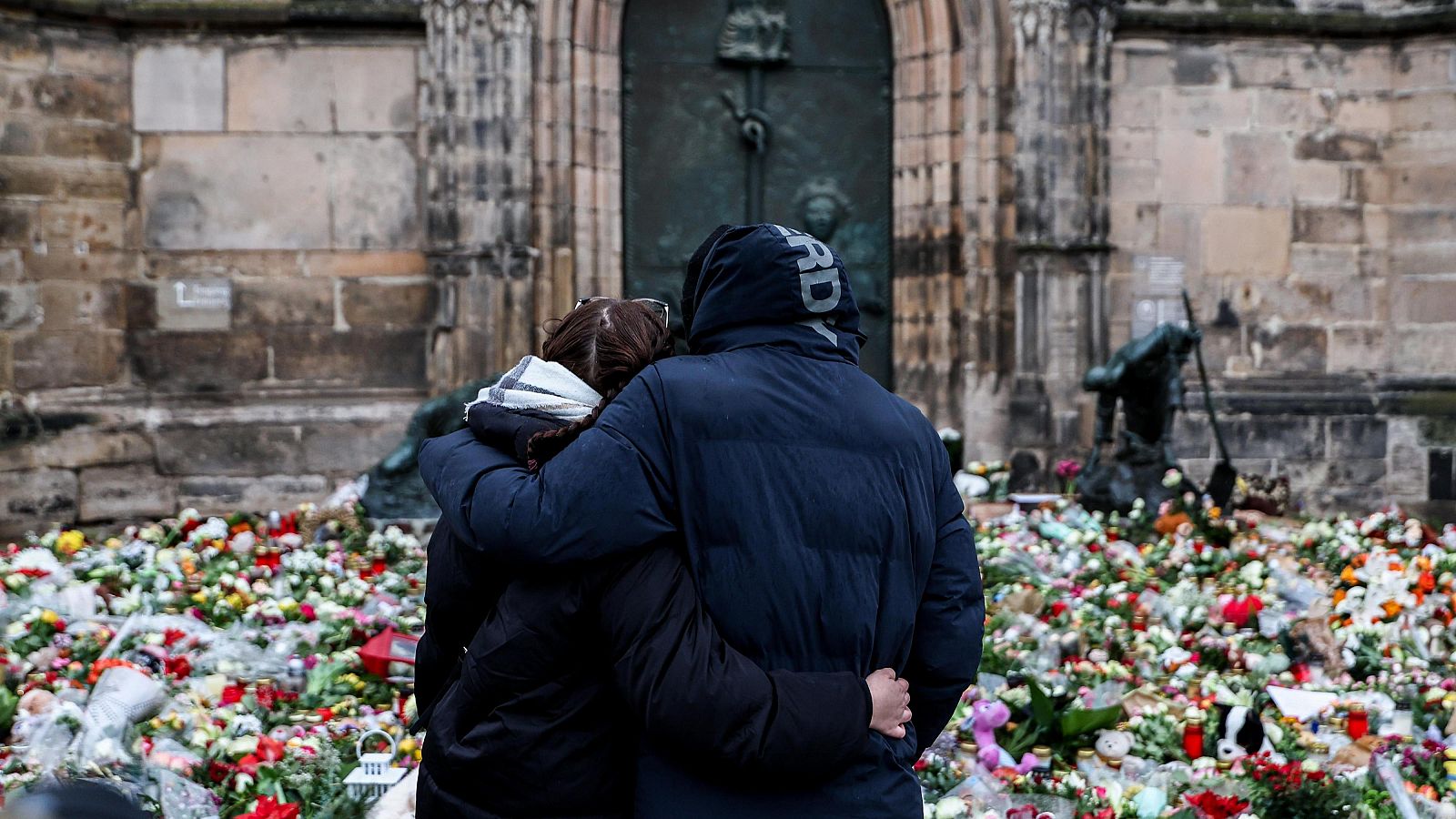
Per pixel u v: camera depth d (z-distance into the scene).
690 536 2.77
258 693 6.05
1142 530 10.59
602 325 3.11
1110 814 4.89
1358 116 14.13
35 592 7.29
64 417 12.20
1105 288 13.46
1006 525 10.60
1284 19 13.85
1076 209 13.38
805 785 2.73
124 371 12.84
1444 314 13.95
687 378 2.82
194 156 12.95
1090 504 11.21
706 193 14.02
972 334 13.59
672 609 2.72
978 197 13.58
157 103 12.89
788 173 14.09
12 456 11.81
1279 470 13.95
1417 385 14.00
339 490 11.42
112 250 12.74
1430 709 6.50
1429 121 13.96
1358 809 4.95
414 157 13.13
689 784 2.72
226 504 12.87
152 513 12.70
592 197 13.51
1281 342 14.09
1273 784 5.09
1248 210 14.02
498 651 2.78
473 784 2.83
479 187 12.86
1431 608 8.05
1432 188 13.97
